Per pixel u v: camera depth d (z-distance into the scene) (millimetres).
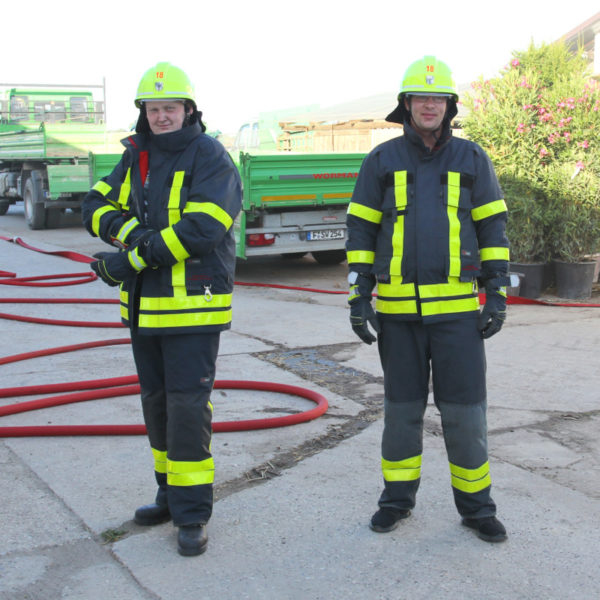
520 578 2770
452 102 2969
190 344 2938
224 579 2781
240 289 9398
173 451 2982
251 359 5922
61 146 15375
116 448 4066
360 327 3047
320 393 5051
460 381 2979
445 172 2941
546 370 5535
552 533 3109
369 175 3041
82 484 3607
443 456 3939
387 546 3016
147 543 3061
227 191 2924
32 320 7195
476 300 3008
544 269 8555
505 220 3008
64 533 3133
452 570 2832
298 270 10984
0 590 2693
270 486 3598
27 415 4605
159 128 2953
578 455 3957
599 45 14711
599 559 2900
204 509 3008
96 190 3113
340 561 2904
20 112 17156
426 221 2920
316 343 6426
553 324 7074
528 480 3633
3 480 3639
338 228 9867
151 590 2709
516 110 8195
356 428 4383
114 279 2943
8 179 18172
